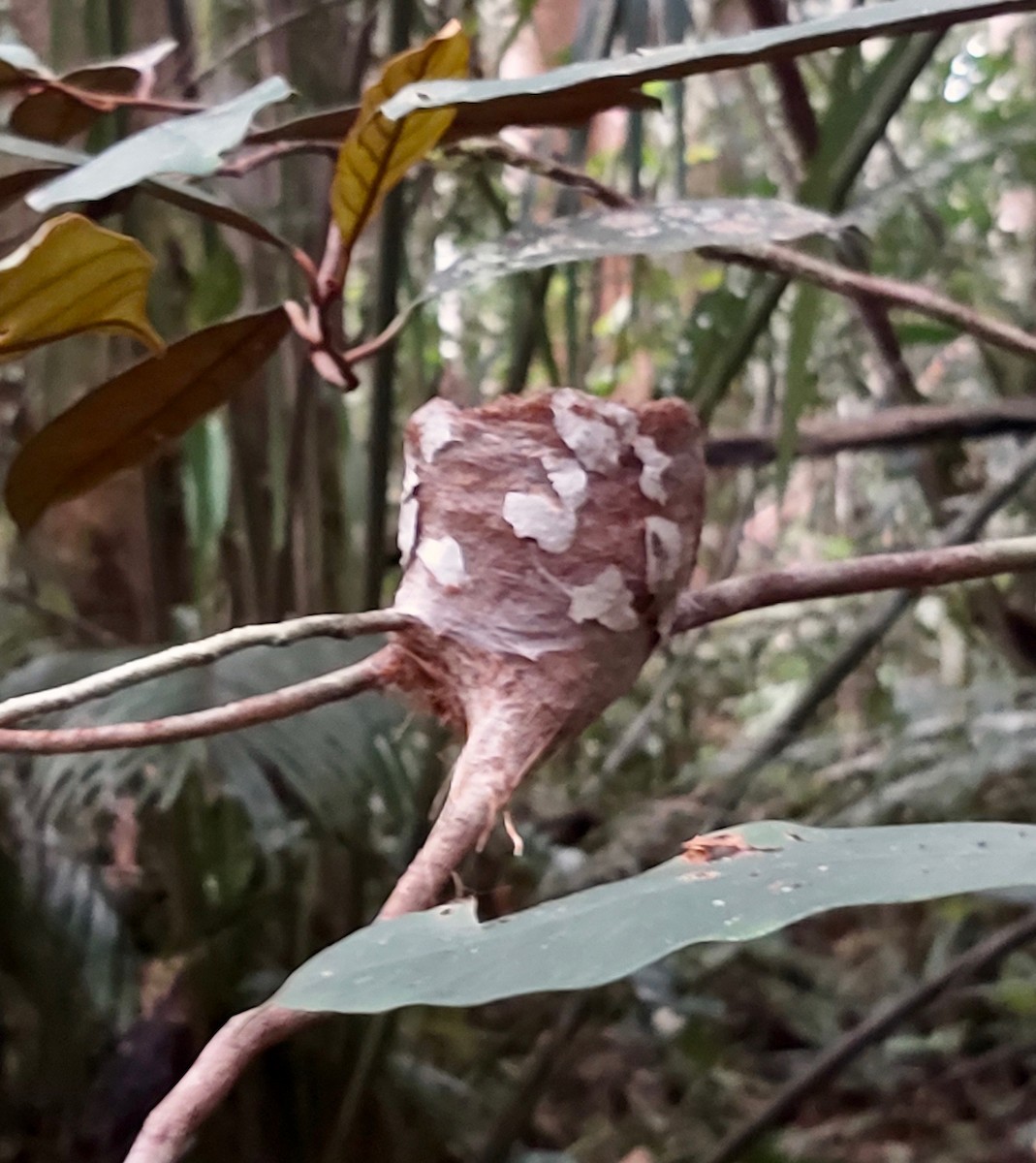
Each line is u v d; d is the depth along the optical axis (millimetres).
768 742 1002
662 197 1252
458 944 272
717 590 407
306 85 808
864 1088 1079
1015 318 1079
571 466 371
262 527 797
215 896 827
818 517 1720
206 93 826
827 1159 970
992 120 1117
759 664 1487
